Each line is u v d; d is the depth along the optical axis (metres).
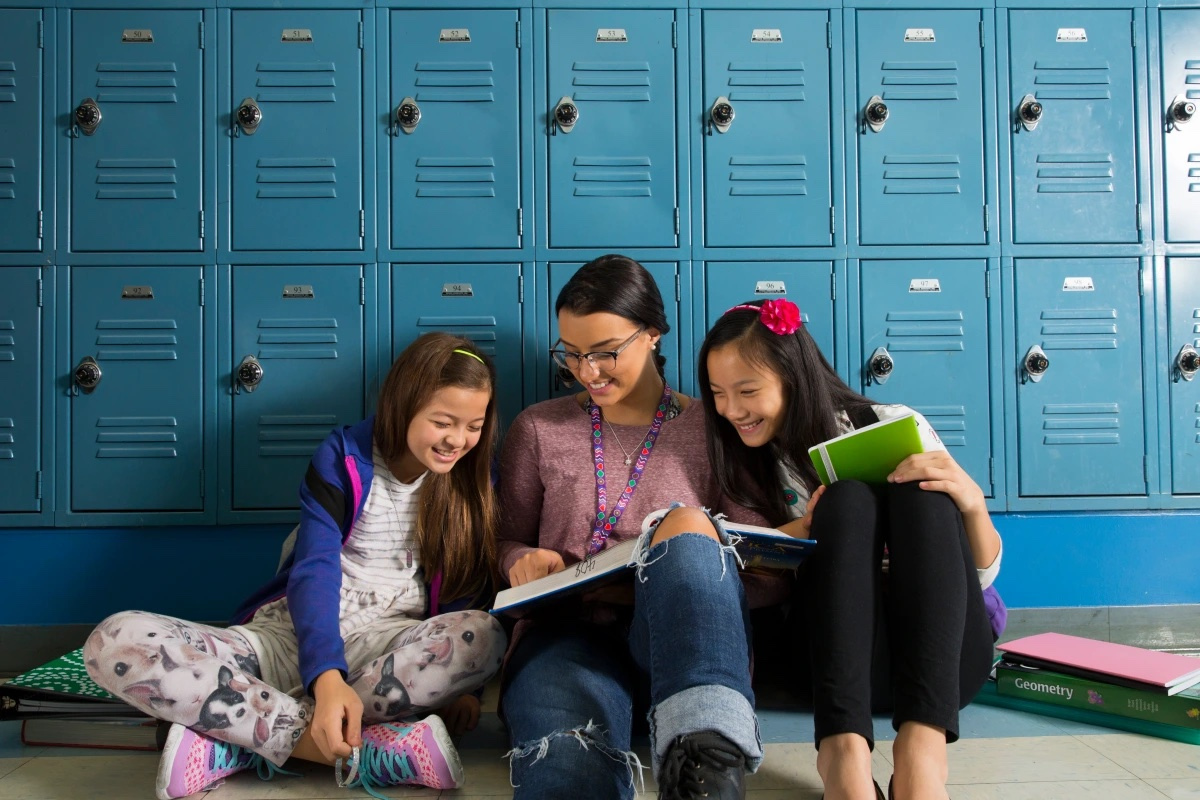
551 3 1.94
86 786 1.17
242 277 1.91
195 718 1.11
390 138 1.92
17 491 1.88
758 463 1.42
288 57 1.92
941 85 1.96
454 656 1.21
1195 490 1.95
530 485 1.48
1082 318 1.96
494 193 1.93
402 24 1.93
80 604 1.88
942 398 1.96
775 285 1.95
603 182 1.94
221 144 1.91
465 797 1.13
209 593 1.89
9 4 1.90
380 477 1.40
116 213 1.90
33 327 1.89
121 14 1.91
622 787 1.03
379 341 1.92
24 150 1.90
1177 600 1.95
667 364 1.94
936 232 1.96
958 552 1.04
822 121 1.96
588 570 1.11
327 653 1.15
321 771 1.23
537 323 1.93
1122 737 1.34
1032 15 1.97
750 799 1.11
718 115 1.92
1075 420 1.96
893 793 0.94
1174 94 1.96
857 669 0.97
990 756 1.25
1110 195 1.97
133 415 1.90
